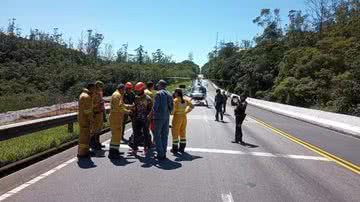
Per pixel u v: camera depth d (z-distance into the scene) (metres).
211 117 29.16
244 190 8.27
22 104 58.06
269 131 20.83
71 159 11.03
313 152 13.96
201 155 12.32
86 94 11.23
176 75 169.50
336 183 9.27
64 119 14.76
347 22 81.81
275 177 9.60
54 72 86.88
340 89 56.56
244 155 12.62
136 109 12.20
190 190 8.11
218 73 160.75
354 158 13.14
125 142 14.57
